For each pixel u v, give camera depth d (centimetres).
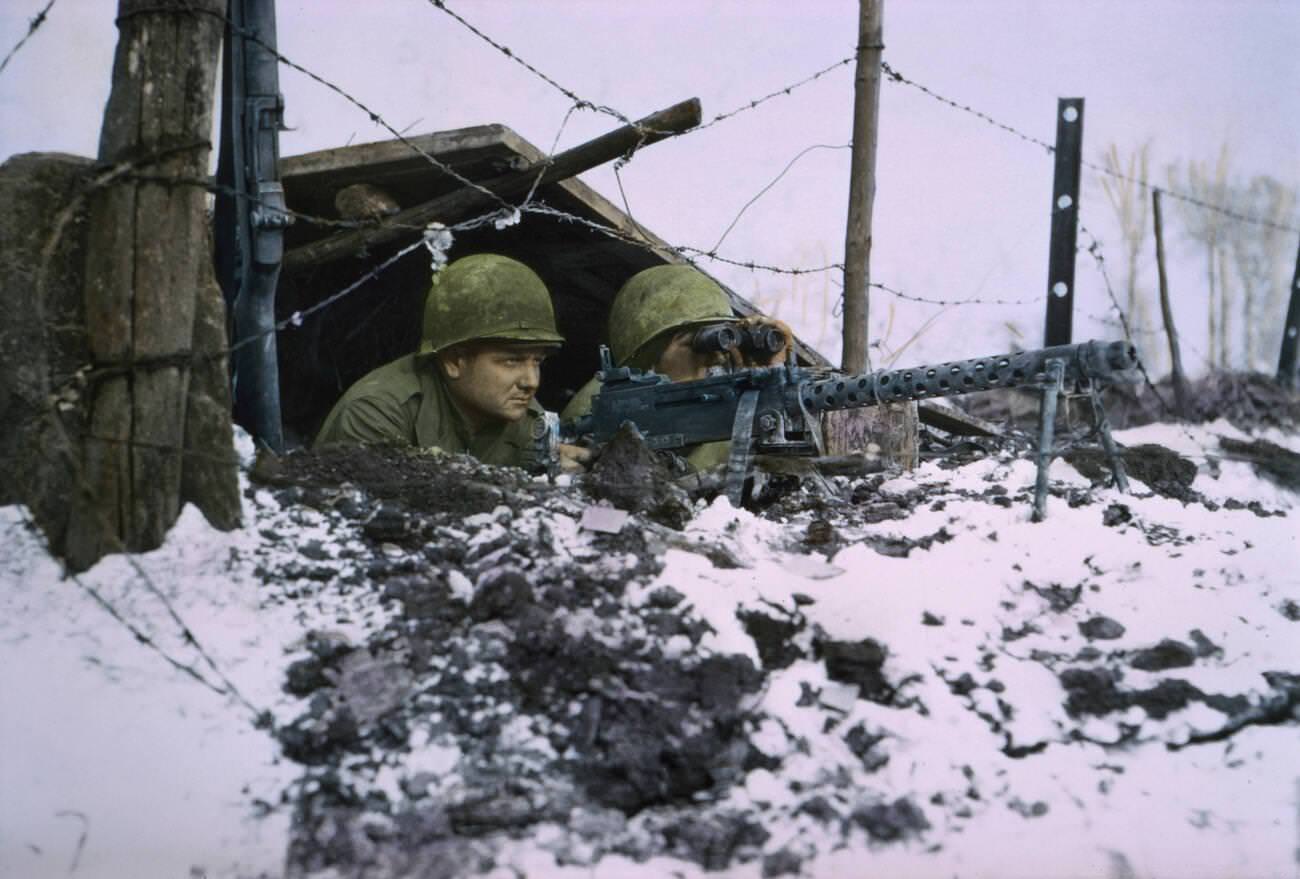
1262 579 515
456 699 402
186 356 446
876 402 549
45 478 443
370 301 780
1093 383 562
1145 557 521
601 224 711
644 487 520
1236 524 596
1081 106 1080
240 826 359
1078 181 1082
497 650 418
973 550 517
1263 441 995
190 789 368
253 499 479
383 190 686
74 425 444
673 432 592
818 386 556
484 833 362
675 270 681
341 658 412
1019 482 650
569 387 905
